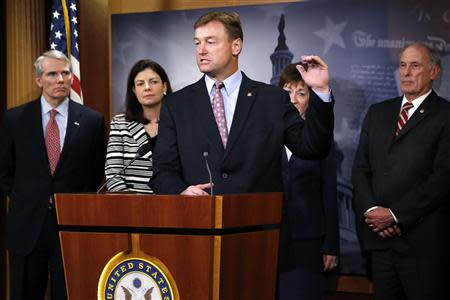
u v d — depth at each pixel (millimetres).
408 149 3645
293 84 4031
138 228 2107
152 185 2689
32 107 3967
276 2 4645
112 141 3961
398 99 3869
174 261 2061
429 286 3553
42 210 3830
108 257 2137
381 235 3631
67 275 2191
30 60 4805
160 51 4961
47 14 5082
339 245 4305
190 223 2045
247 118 2609
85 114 3990
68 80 3957
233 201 2078
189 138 2641
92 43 5195
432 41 4312
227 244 2053
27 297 3846
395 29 4387
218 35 2656
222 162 2564
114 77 5066
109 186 3854
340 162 4465
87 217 2160
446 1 4289
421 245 3568
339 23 4496
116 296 2133
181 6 4918
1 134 3992
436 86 4281
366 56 4441
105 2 5164
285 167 3928
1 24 5023
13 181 4000
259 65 4680
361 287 4391
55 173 3859
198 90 2721
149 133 4008
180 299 2057
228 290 2074
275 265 2332
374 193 3734
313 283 3830
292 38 4605
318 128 2438
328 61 4520
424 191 3539
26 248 3805
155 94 4008
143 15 4996
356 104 4457
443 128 3619
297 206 3871
